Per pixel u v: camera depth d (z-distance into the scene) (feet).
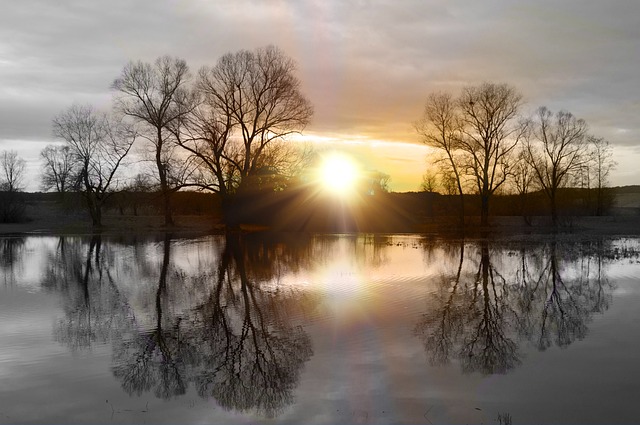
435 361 40.06
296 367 39.24
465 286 71.67
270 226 196.13
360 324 50.75
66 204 232.94
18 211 245.45
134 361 41.27
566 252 116.78
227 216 189.06
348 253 115.65
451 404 32.55
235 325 51.49
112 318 55.31
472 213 267.59
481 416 30.91
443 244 139.33
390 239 157.99
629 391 34.14
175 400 34.01
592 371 37.70
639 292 67.26
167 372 39.01
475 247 130.00
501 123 205.77
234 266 94.84
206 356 42.50
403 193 223.51
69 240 158.61
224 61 172.86
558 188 233.14
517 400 32.94
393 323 51.08
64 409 32.76
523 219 240.12
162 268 93.91
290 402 33.27
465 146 205.16
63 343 46.16
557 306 59.31
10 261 107.14
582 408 31.81
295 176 193.88
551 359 40.34
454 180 213.05
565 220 228.63
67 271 91.66
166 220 208.13
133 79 193.67
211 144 175.83
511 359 40.40
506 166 208.23
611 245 134.92
